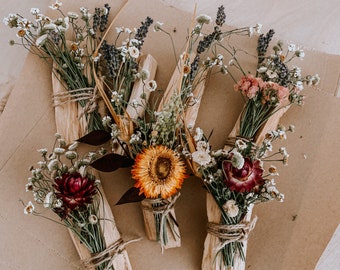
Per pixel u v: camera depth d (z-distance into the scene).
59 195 1.14
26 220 1.32
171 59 1.43
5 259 1.30
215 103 1.41
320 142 1.36
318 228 1.31
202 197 1.36
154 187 1.14
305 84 1.40
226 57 1.44
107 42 1.45
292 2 1.57
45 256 1.31
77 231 1.24
